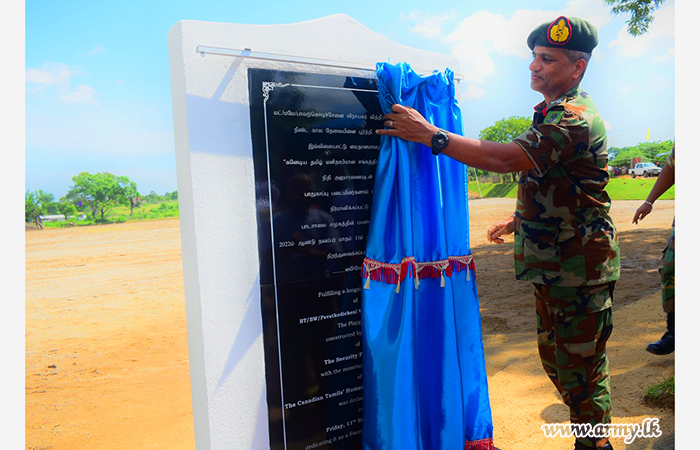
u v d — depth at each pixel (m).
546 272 2.16
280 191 1.99
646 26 14.10
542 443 2.63
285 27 2.01
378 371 2.07
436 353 2.25
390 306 2.09
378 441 2.07
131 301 8.97
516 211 2.33
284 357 2.01
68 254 14.23
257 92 1.92
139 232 19.25
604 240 2.11
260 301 1.97
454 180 2.29
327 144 2.10
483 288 7.77
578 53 2.10
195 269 1.85
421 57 2.48
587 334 2.14
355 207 2.19
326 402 2.12
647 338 3.86
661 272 3.17
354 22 2.22
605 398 2.17
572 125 1.97
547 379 3.52
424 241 2.21
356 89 2.18
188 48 1.79
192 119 1.80
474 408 2.37
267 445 2.00
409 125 2.00
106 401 4.46
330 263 2.12
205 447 1.93
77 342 6.56
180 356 5.85
